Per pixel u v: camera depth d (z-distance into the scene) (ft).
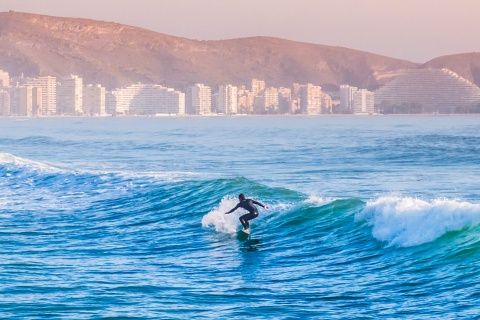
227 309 89.35
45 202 204.33
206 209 174.40
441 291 91.09
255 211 145.48
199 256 126.52
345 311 86.63
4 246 136.15
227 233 147.74
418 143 612.70
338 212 143.74
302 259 119.65
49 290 99.09
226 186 193.26
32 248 134.41
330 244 127.13
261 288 100.22
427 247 108.68
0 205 199.72
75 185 236.22
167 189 205.98
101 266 117.19
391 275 101.86
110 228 160.04
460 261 99.55
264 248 131.13
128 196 205.46
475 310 82.02
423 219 113.80
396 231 117.80
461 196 222.89
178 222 164.96
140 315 86.38
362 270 107.24
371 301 90.27
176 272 112.27
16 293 97.19
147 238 146.41
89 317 85.40
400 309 85.66
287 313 86.84
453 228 108.17
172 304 91.76
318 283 101.86
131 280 106.01
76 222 168.76
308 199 163.12
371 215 128.98
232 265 117.70
